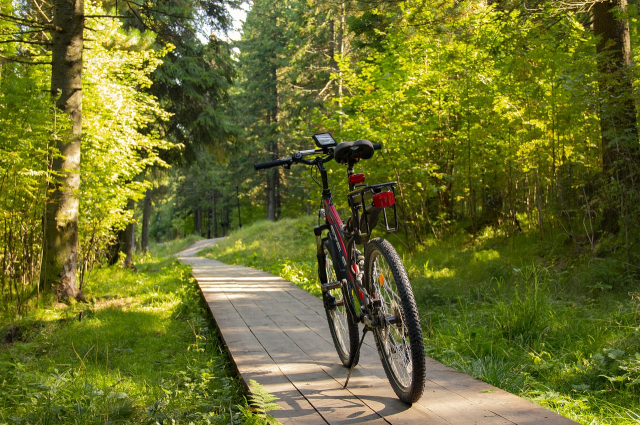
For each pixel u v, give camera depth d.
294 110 28.77
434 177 10.68
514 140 9.27
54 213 7.85
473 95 9.59
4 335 6.16
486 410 2.76
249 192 43.56
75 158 8.03
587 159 8.27
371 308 2.90
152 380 4.29
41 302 7.52
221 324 5.44
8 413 3.46
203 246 32.09
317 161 3.58
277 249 17.42
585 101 7.21
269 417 2.73
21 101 6.68
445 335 4.96
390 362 2.97
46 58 9.07
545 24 8.44
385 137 9.66
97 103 10.02
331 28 22.80
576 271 6.88
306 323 5.41
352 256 3.19
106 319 6.76
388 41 11.30
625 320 4.84
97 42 10.37
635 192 6.52
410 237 11.23
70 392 3.72
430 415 2.73
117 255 14.55
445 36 9.95
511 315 5.04
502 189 10.41
